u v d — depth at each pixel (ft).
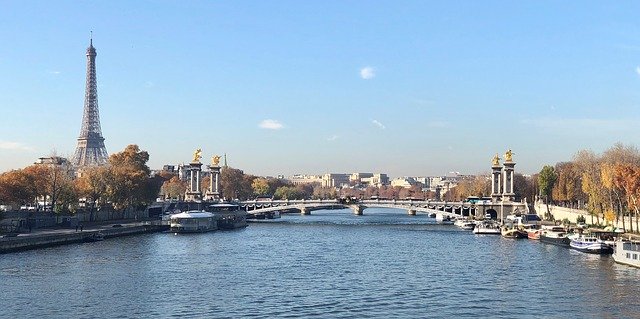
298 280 494.59
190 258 627.46
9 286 457.27
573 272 517.14
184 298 423.64
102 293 437.17
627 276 492.95
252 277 508.53
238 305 403.54
